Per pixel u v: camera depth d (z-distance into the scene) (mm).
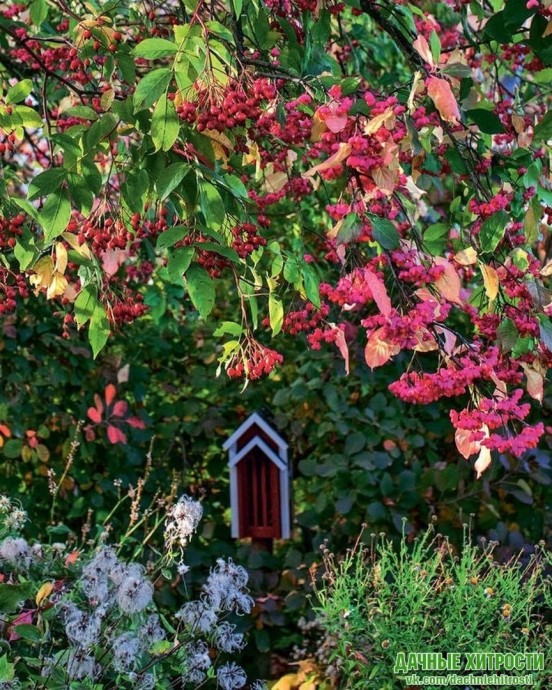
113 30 2393
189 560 3736
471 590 3129
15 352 3928
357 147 1956
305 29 2541
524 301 2268
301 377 3971
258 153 2385
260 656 3668
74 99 3135
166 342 4270
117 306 2488
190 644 2717
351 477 3678
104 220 2453
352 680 3080
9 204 2475
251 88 2162
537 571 3184
